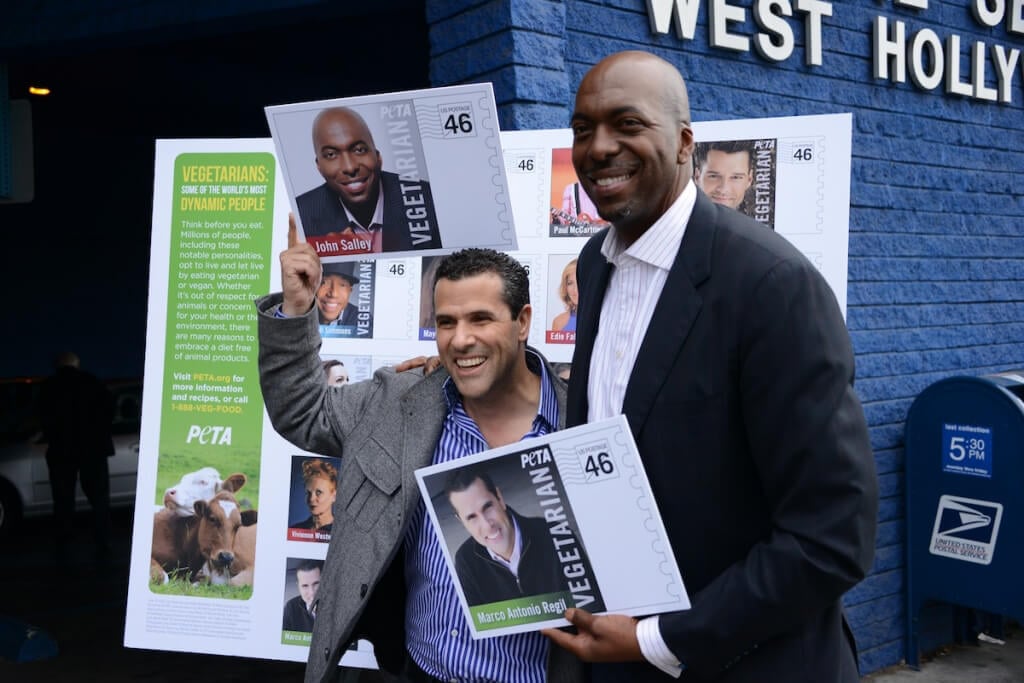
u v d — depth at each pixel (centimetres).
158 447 285
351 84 854
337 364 270
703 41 414
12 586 725
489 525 166
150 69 759
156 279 288
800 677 150
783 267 143
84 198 1200
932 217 517
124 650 566
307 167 208
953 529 475
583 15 376
